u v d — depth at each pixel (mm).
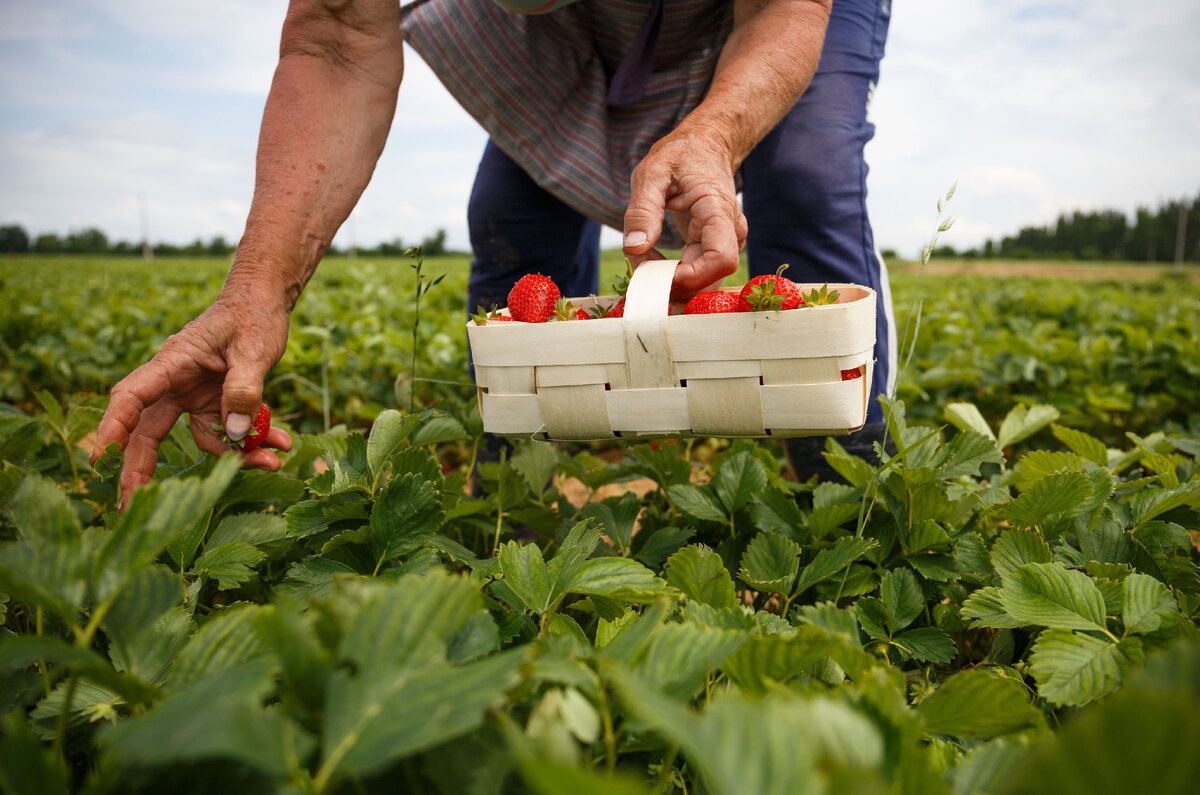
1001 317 8133
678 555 1207
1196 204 88375
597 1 2148
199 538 1322
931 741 920
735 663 845
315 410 4680
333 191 1688
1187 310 10055
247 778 632
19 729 615
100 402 2150
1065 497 1489
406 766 706
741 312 1255
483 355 1361
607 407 1320
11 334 6625
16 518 910
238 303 1506
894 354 2057
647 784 874
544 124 2164
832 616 1071
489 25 2049
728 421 1283
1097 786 446
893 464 1562
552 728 587
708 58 2135
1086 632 1104
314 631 704
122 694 767
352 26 1710
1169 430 3576
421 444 1711
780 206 1941
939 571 1460
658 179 1437
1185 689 556
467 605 703
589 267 2582
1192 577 1377
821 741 520
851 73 1995
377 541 1262
